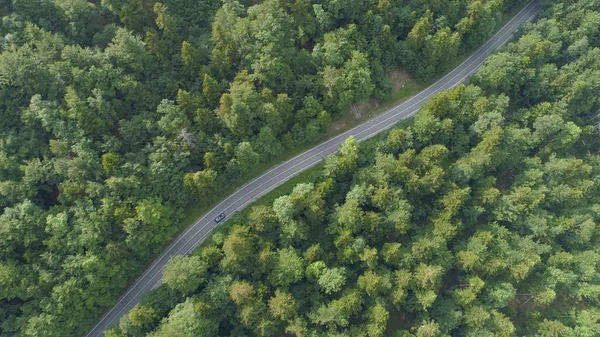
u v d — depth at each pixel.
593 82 134.75
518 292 119.25
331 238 114.88
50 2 118.62
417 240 113.62
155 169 105.94
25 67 104.25
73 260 98.94
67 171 102.69
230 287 101.88
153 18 123.38
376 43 130.88
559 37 142.62
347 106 133.50
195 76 119.00
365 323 105.88
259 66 115.62
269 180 124.19
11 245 98.00
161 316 103.12
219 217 119.31
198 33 127.81
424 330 103.25
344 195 118.94
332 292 108.50
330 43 121.88
